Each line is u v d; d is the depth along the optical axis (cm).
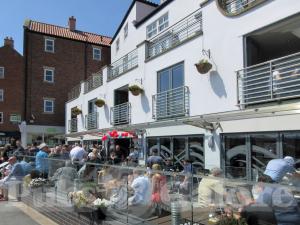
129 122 1755
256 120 991
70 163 808
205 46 1218
